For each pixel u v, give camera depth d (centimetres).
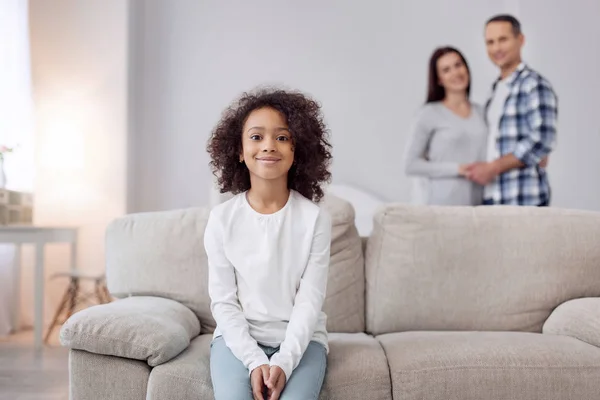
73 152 408
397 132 434
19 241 330
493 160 419
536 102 412
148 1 439
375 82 436
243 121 167
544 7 420
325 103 438
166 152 439
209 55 441
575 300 197
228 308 158
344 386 153
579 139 415
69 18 415
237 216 166
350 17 438
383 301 205
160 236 206
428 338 179
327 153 176
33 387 253
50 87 413
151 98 439
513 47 420
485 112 422
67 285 412
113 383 155
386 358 165
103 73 413
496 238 208
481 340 174
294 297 162
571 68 416
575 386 156
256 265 161
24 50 388
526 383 155
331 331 203
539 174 411
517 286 204
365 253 216
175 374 152
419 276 205
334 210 213
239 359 149
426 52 432
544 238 208
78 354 157
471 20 429
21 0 386
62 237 339
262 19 440
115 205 411
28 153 390
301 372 145
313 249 164
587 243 207
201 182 438
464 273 205
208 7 441
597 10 416
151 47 439
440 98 428
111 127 413
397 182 434
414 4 434
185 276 201
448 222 211
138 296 200
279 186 166
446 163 423
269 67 440
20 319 392
